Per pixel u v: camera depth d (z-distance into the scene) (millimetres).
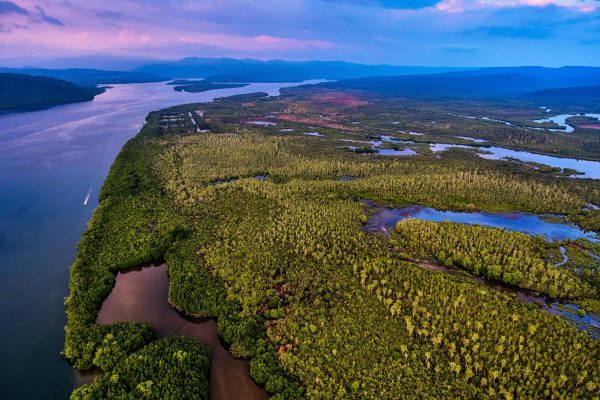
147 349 93312
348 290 115625
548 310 112562
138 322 104312
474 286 119312
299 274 122938
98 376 87562
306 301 111688
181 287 115438
